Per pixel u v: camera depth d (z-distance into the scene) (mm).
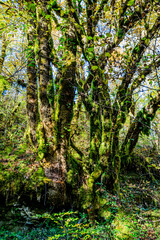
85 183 4379
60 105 4328
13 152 4977
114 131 4840
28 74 4922
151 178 6043
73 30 4219
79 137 6715
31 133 4750
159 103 5242
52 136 4219
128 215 4172
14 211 3883
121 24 4008
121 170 6074
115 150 4891
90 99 4660
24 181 4062
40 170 4254
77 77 6039
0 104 6406
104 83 4398
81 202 4125
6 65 7953
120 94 5047
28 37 4824
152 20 5543
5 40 7797
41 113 4277
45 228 3861
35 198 3973
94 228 3717
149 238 3621
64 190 4070
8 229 3713
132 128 6016
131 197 4938
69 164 4379
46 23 4312
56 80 5492
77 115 6676
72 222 3873
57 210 4023
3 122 6434
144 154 7105
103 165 4289
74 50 4383
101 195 4320
